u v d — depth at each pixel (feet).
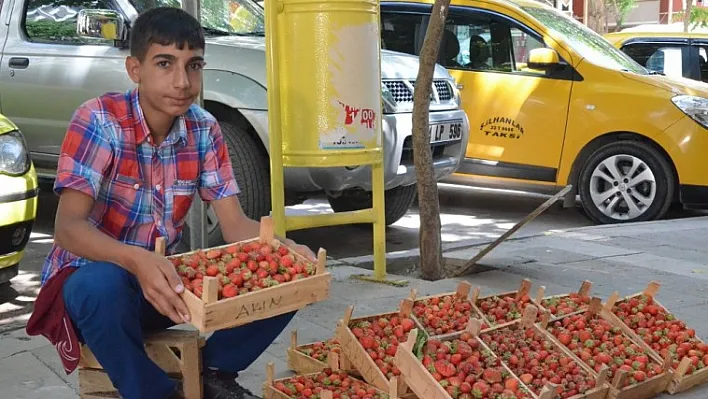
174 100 9.01
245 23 23.47
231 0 23.76
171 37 8.84
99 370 9.43
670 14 109.29
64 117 22.11
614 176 26.43
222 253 9.38
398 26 29.63
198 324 8.39
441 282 17.66
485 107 27.71
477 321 10.92
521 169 27.40
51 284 9.13
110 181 9.21
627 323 12.82
